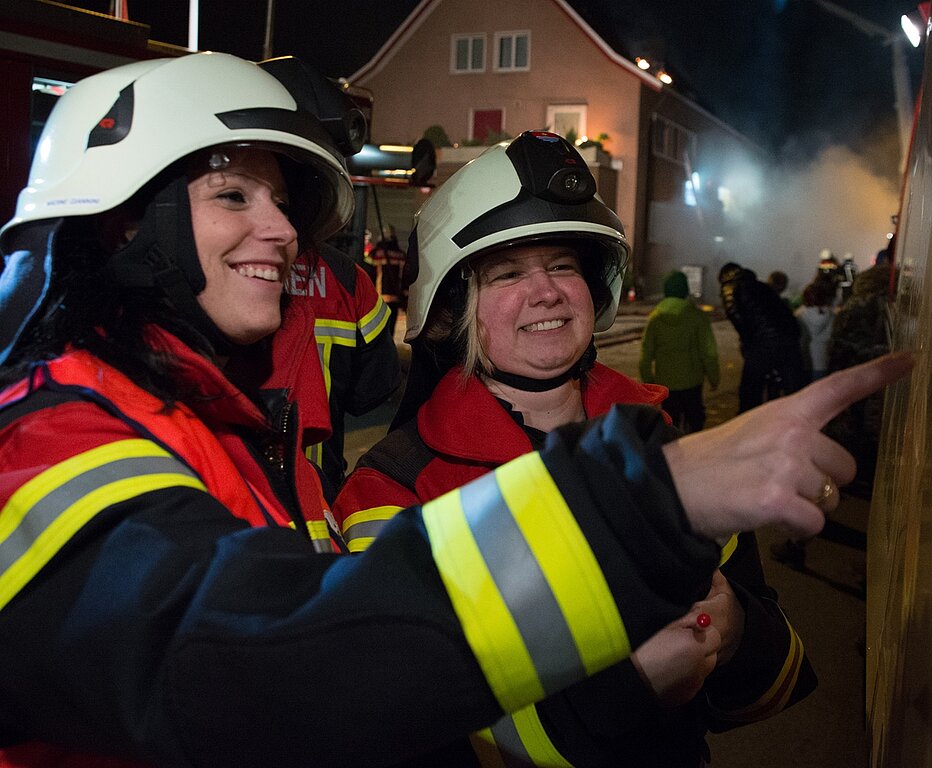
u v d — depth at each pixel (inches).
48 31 185.9
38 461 36.4
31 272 43.4
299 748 31.9
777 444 29.8
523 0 1163.9
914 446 63.3
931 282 57.2
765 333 309.3
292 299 60.6
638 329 797.2
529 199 68.4
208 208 47.3
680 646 50.9
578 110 1160.2
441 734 32.1
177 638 32.5
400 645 31.2
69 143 46.8
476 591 31.3
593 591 30.4
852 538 223.8
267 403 50.8
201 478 40.6
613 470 31.0
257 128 47.7
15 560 35.2
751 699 61.8
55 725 35.0
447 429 66.9
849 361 294.4
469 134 1202.6
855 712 140.1
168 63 49.0
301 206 62.1
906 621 53.6
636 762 53.9
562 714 49.8
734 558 66.4
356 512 65.4
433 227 71.4
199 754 32.5
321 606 32.0
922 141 102.2
